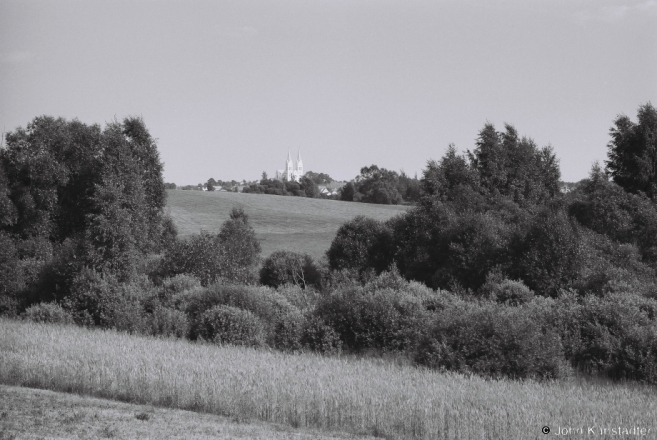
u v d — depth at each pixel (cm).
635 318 2923
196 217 11350
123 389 2059
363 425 1742
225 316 3272
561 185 7512
